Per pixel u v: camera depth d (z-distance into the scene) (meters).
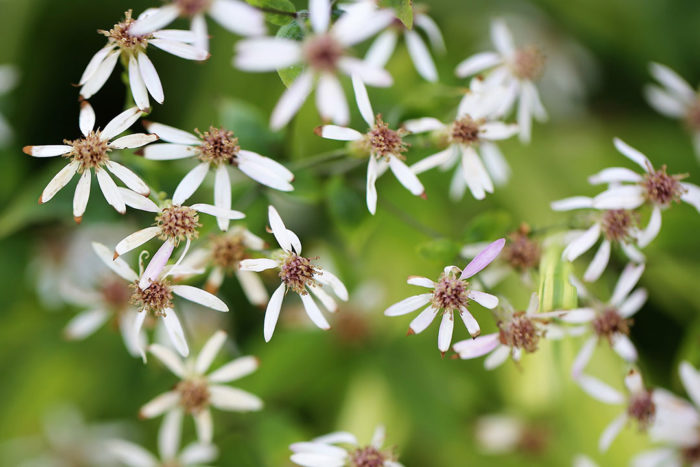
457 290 0.36
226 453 0.44
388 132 0.37
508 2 0.52
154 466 0.42
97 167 0.36
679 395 0.46
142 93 0.36
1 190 0.47
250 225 0.39
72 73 0.47
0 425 0.46
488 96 0.39
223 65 0.47
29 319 0.47
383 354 0.46
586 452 0.45
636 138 0.50
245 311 0.45
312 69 0.34
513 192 0.47
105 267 0.45
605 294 0.42
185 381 0.40
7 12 0.47
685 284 0.45
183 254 0.36
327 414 0.45
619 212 0.38
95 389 0.46
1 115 0.47
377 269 0.45
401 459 0.45
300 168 0.39
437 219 0.45
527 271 0.39
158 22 0.34
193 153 0.37
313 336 0.45
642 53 0.52
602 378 0.44
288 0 0.36
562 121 0.51
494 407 0.46
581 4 0.52
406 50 0.44
